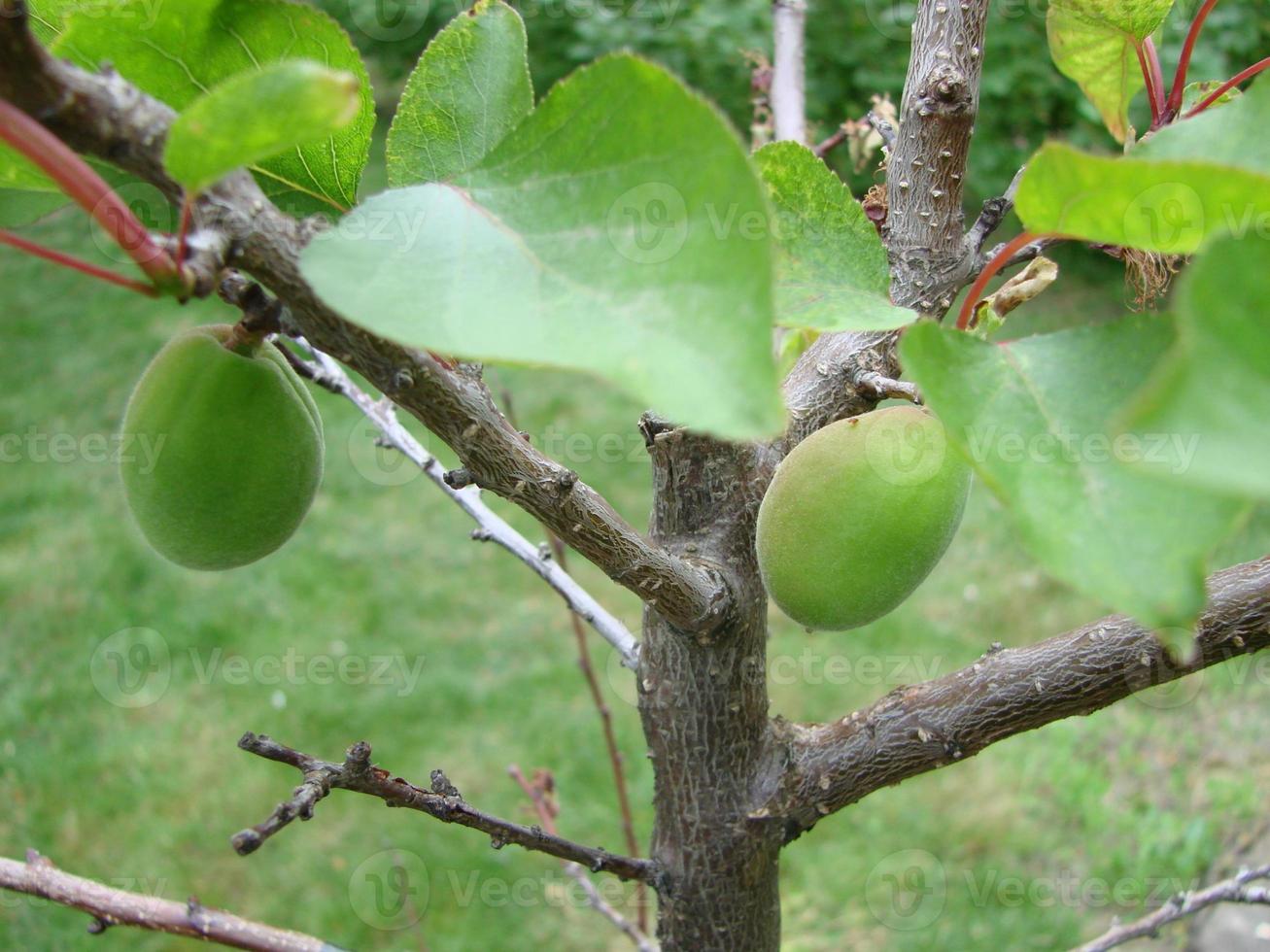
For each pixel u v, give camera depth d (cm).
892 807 73
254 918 65
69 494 102
